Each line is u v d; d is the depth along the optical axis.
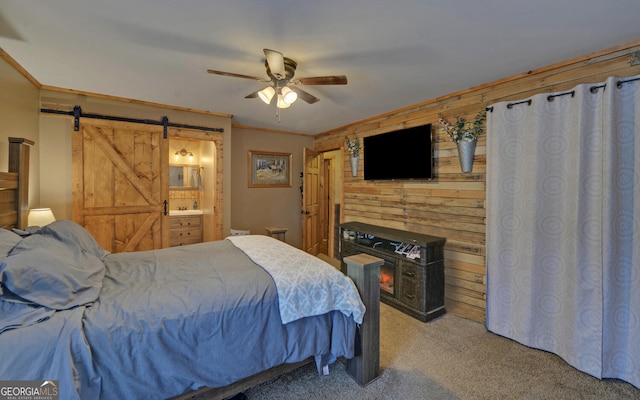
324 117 4.30
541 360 2.32
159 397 1.40
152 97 3.43
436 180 3.39
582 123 2.16
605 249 2.06
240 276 1.87
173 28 1.91
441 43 2.10
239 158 5.13
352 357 1.96
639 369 1.98
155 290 1.65
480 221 2.98
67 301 1.45
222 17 1.78
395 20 1.80
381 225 4.11
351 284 2.00
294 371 2.16
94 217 3.45
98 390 1.25
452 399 1.89
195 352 1.48
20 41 2.09
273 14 1.75
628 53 2.10
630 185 2.03
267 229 4.88
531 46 2.14
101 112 3.44
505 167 2.66
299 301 1.77
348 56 2.30
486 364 2.27
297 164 5.77
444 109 3.30
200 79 2.81
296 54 2.26
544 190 2.42
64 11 1.73
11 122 2.53
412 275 3.12
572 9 1.68
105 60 2.41
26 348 1.17
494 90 2.86
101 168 3.47
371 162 4.14
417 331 2.80
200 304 1.55
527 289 2.53
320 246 6.11
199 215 5.39
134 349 1.34
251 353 1.62
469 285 3.08
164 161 3.84
